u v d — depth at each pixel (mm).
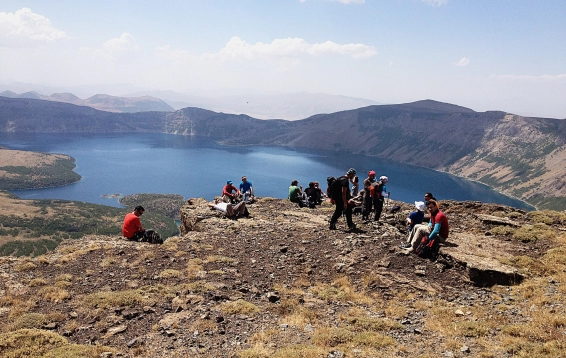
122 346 9055
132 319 10469
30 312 10547
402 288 13438
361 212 22203
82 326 9898
